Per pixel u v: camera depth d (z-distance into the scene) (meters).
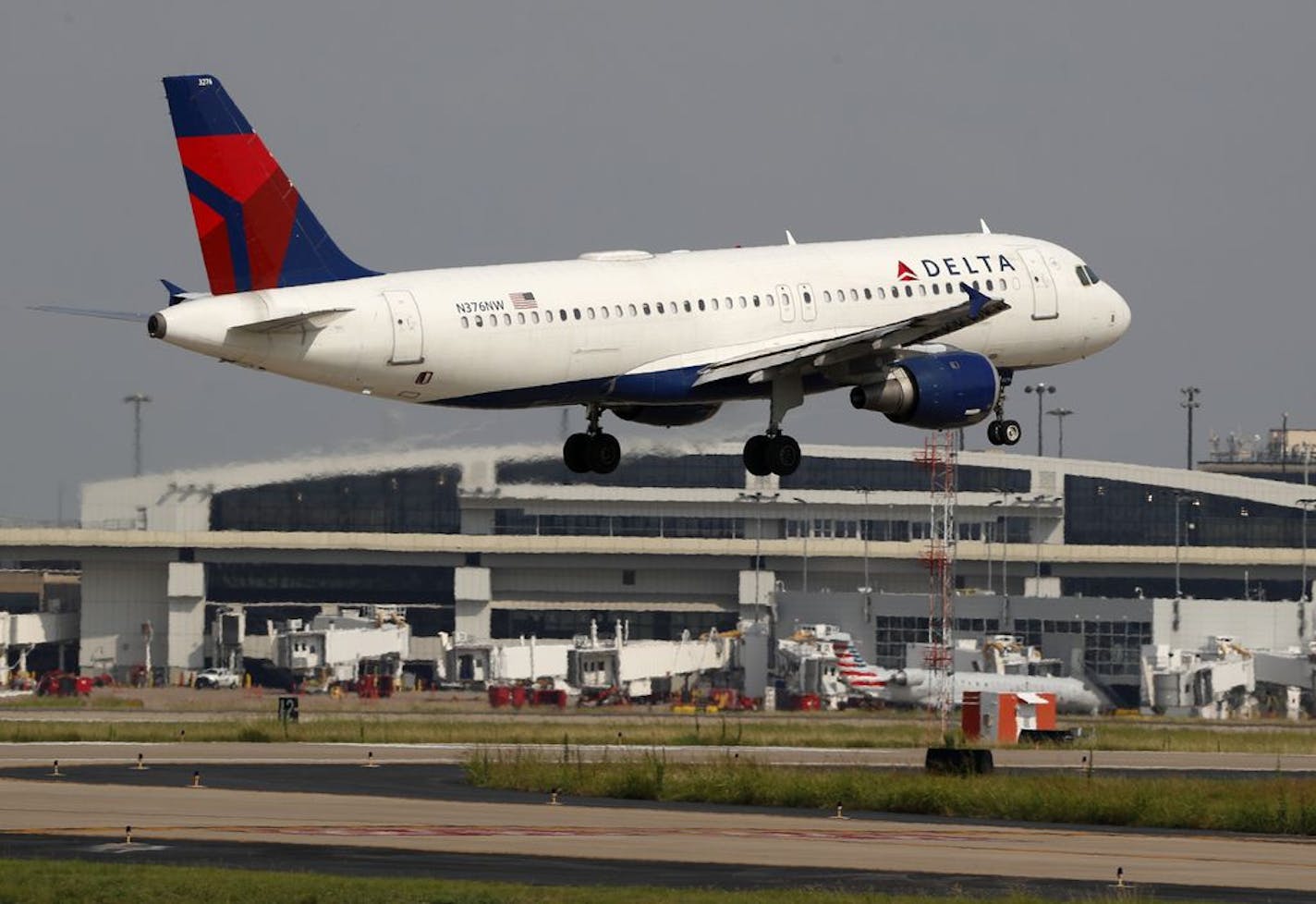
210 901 99.19
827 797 169.62
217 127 181.12
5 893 99.94
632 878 110.81
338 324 181.38
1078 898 104.00
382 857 118.62
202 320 176.88
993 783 171.88
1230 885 110.94
